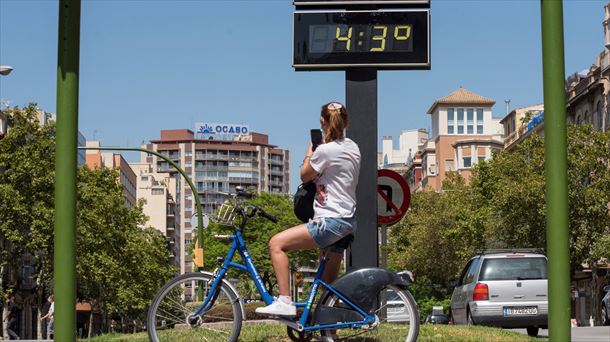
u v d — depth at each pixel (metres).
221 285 8.20
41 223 51.12
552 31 6.05
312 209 8.12
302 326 7.99
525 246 54.31
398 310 8.14
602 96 72.00
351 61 11.17
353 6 11.22
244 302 8.19
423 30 11.19
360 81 11.16
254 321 9.98
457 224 65.69
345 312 8.05
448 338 10.55
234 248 8.25
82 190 55.38
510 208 54.34
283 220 77.38
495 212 56.91
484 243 63.72
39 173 51.84
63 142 6.25
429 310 76.50
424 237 70.69
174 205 189.25
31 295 64.38
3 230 51.53
